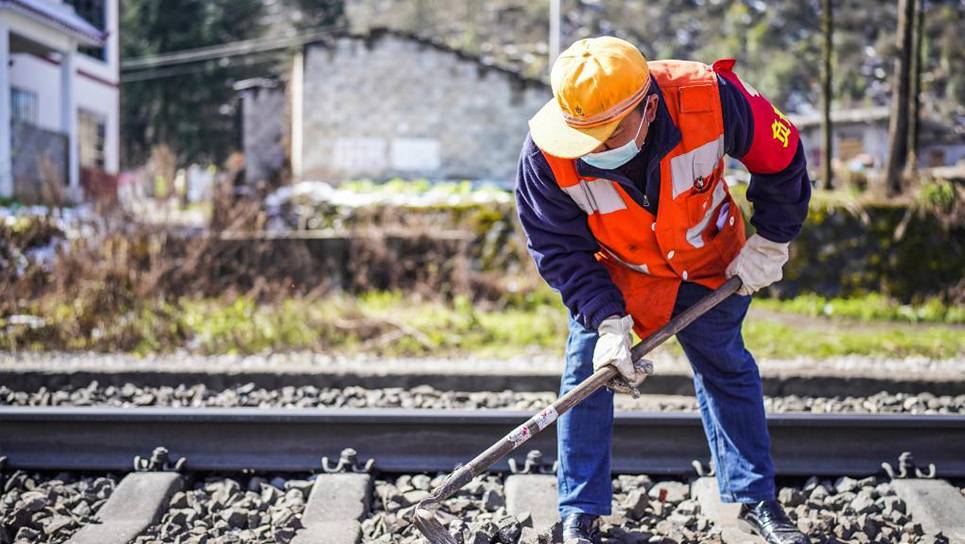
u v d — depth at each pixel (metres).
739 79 2.91
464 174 21.72
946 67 47.50
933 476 3.79
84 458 3.99
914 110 13.30
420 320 8.02
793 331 7.99
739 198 10.84
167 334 7.35
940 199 10.66
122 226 8.52
